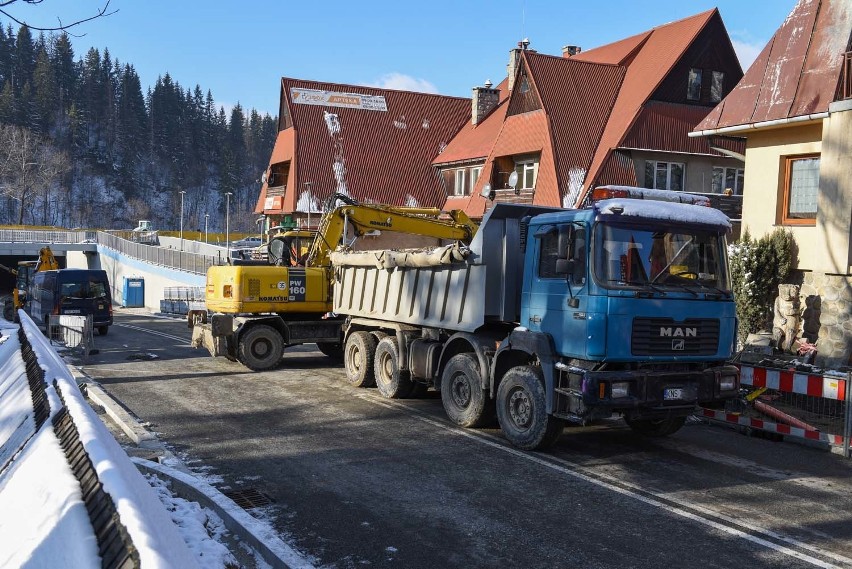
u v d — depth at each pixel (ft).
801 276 47.85
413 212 52.16
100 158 505.25
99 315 80.12
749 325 48.32
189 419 34.01
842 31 47.42
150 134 548.72
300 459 27.20
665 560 18.21
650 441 30.96
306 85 130.11
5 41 518.78
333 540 19.39
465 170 118.62
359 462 26.84
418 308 37.01
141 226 276.21
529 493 23.40
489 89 127.24
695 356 27.37
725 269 28.53
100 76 545.85
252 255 64.39
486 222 31.65
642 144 84.48
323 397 39.68
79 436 16.93
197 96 624.18
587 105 92.22
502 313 31.73
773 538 19.72
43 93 483.92
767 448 30.07
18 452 22.30
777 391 35.01
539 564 17.95
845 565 18.02
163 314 126.31
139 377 46.39
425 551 18.71
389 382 39.45
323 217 51.47
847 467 27.20
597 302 25.96
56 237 224.94
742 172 91.09
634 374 25.91
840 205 40.70
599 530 20.22
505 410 29.68
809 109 46.21
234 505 20.40
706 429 33.65
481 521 20.85
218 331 49.49
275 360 50.16
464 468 26.17
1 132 396.57
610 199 27.32
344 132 126.82
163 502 20.39
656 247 27.25
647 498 23.02
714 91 90.94
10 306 120.67
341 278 45.34
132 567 10.54
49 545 13.52
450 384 33.63
